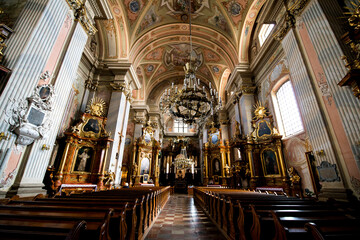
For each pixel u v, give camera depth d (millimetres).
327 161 4609
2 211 2168
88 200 3139
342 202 3898
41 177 4406
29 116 4086
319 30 5199
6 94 3703
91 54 10180
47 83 4660
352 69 3670
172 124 25750
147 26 11914
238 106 11727
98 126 9023
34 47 4336
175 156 22531
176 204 8914
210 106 7445
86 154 8422
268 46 9242
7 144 3682
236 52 11875
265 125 9250
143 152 14758
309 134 5258
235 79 12320
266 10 8680
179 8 11547
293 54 6145
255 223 2330
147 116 17734
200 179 20891
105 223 1605
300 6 5926
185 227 4301
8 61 3957
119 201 3162
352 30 3998
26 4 4645
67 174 7566
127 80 11172
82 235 1366
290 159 7832
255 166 9078
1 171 3539
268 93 9570
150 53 15133
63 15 5305
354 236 1532
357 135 4020
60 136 7867
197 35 13438
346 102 4312
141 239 3160
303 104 5543
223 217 3789
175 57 16625
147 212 3871
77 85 9250
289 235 1731
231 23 11352
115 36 10797
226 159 14266
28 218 1812
